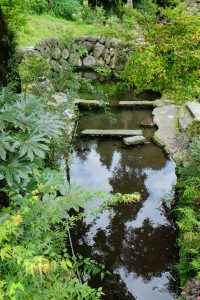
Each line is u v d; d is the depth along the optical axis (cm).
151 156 714
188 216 418
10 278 205
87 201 257
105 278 441
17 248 194
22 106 274
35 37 1071
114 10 1384
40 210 248
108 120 862
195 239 396
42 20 1200
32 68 574
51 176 300
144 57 429
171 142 736
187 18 428
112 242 500
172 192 600
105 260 469
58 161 557
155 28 449
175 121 822
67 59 1157
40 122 264
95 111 912
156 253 482
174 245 495
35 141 252
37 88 563
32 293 217
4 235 194
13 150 237
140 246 494
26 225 245
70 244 479
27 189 278
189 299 320
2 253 189
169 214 556
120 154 725
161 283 437
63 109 577
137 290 427
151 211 565
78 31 1245
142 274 450
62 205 252
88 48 1214
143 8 1274
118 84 630
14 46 530
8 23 539
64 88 649
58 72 644
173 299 414
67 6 1310
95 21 1295
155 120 838
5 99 283
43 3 1252
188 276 414
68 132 664
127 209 570
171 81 446
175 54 401
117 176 651
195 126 641
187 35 417
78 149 739
